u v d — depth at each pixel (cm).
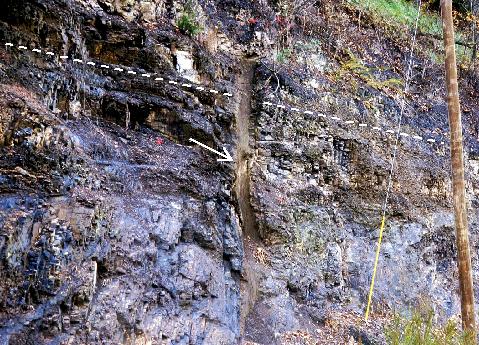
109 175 626
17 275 414
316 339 781
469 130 1614
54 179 511
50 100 661
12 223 426
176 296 567
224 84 1019
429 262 1123
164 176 699
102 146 669
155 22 942
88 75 749
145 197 646
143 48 845
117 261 525
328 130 1097
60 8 744
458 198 684
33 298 417
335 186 1058
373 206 1080
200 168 771
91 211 511
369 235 1038
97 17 816
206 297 605
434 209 1223
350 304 921
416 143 1302
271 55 1189
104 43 806
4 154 494
